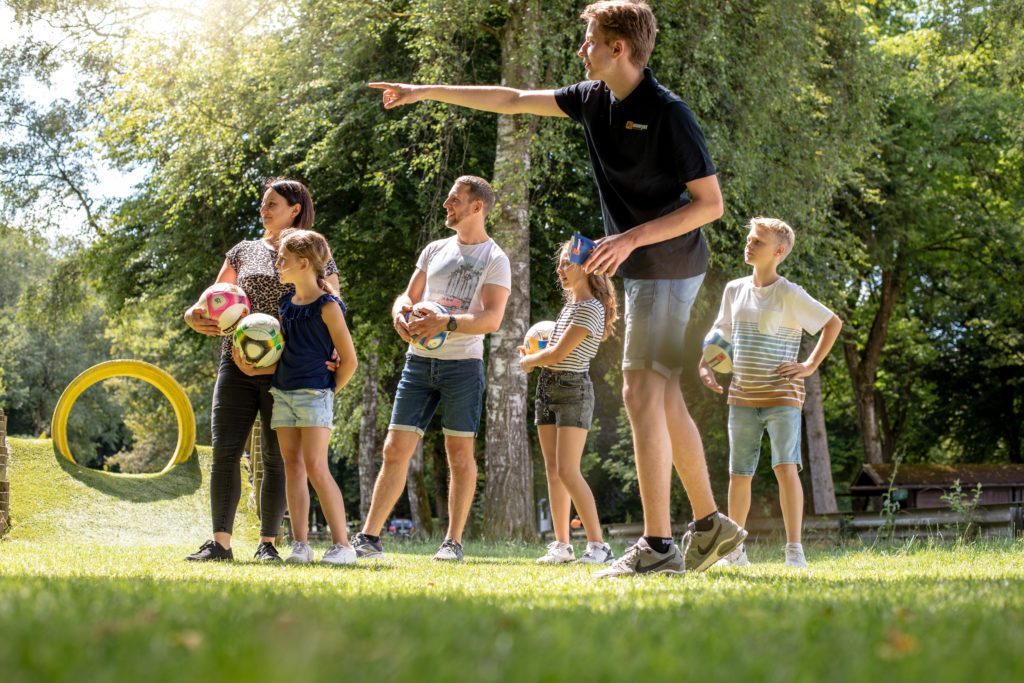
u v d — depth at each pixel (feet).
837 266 59.16
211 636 5.45
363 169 60.08
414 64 56.29
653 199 14.44
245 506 32.27
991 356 101.24
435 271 22.76
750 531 44.37
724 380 72.84
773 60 51.90
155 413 149.18
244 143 58.90
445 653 5.09
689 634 6.29
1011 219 83.41
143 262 69.21
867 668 4.93
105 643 5.13
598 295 21.27
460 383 22.29
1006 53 62.80
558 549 22.97
